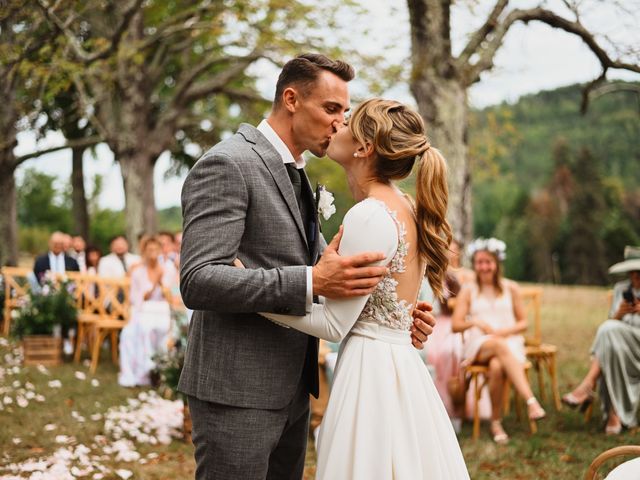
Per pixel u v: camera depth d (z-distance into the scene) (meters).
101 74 11.31
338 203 24.39
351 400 2.26
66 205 37.69
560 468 4.58
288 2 9.59
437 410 2.35
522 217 45.78
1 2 5.86
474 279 5.79
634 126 51.81
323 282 2.12
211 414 2.26
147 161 14.70
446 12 7.83
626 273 6.21
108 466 4.55
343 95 2.35
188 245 2.15
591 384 5.61
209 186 2.18
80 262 10.69
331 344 5.22
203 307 2.13
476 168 14.19
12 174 13.89
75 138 16.31
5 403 6.06
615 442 5.20
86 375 7.71
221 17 10.56
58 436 5.03
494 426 5.35
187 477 4.39
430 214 2.35
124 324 8.15
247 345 2.25
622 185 47.25
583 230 43.12
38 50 6.69
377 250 2.20
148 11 14.58
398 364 2.29
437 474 2.23
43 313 8.29
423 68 7.88
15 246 14.00
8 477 3.96
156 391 6.98
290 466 2.54
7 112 7.65
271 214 2.24
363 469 2.17
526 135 54.75
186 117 15.72
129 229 14.49
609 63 7.52
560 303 17.22
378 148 2.32
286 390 2.29
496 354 5.36
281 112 2.36
